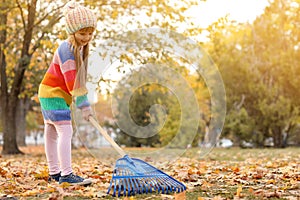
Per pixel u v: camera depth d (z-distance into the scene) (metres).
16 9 11.88
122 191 3.90
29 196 3.85
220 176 4.99
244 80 16.58
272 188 4.06
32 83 11.93
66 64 4.30
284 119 15.66
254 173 5.20
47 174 5.20
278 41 16.92
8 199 3.63
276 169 5.84
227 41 17.33
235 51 17.17
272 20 17.22
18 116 19.77
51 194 3.88
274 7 17.27
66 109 4.38
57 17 10.70
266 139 17.72
